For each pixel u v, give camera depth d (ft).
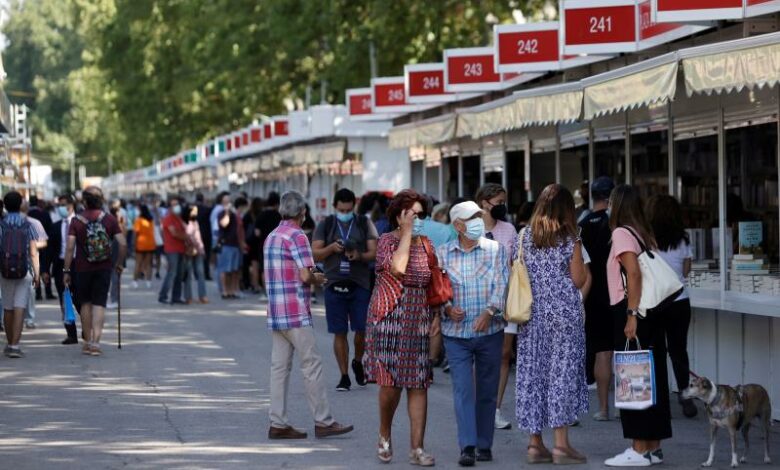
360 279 122.11
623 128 137.90
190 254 230.89
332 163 289.33
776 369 102.53
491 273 85.97
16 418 105.40
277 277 95.66
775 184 103.09
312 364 96.12
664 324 86.17
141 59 501.56
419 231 86.22
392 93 208.85
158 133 517.96
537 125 165.58
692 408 104.99
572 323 85.76
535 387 86.17
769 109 103.76
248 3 363.35
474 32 274.36
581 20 124.88
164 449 91.45
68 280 153.17
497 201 106.01
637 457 85.15
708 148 114.93
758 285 101.86
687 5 99.60
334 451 91.09
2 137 233.55
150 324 190.39
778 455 88.74
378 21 267.59
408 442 94.84
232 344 162.09
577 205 142.61
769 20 106.11
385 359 85.40
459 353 86.22
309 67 353.92
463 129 163.22
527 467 85.56
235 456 88.89
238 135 368.89
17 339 149.28
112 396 117.60
